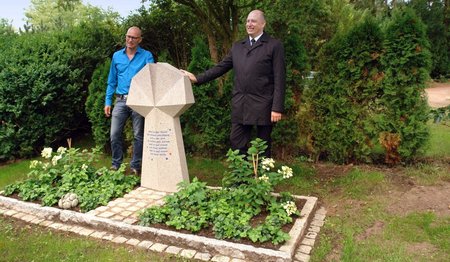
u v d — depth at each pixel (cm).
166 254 313
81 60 699
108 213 381
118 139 514
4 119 636
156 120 445
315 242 330
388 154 521
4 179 534
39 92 632
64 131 723
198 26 828
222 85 579
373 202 407
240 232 319
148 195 436
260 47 401
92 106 633
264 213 365
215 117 577
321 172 519
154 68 437
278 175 363
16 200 420
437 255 302
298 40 537
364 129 526
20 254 319
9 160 645
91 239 344
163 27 833
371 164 541
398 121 511
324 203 417
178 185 389
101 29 770
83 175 454
